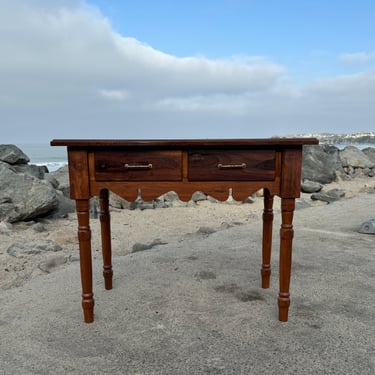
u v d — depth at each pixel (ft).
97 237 13.33
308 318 6.74
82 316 6.91
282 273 6.49
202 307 7.23
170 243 12.19
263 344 5.90
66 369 5.32
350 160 33.76
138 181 6.30
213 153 6.25
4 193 14.19
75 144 6.05
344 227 14.46
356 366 5.30
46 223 14.96
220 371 5.24
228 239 12.57
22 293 8.08
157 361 5.49
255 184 6.30
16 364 5.44
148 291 8.00
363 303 7.35
